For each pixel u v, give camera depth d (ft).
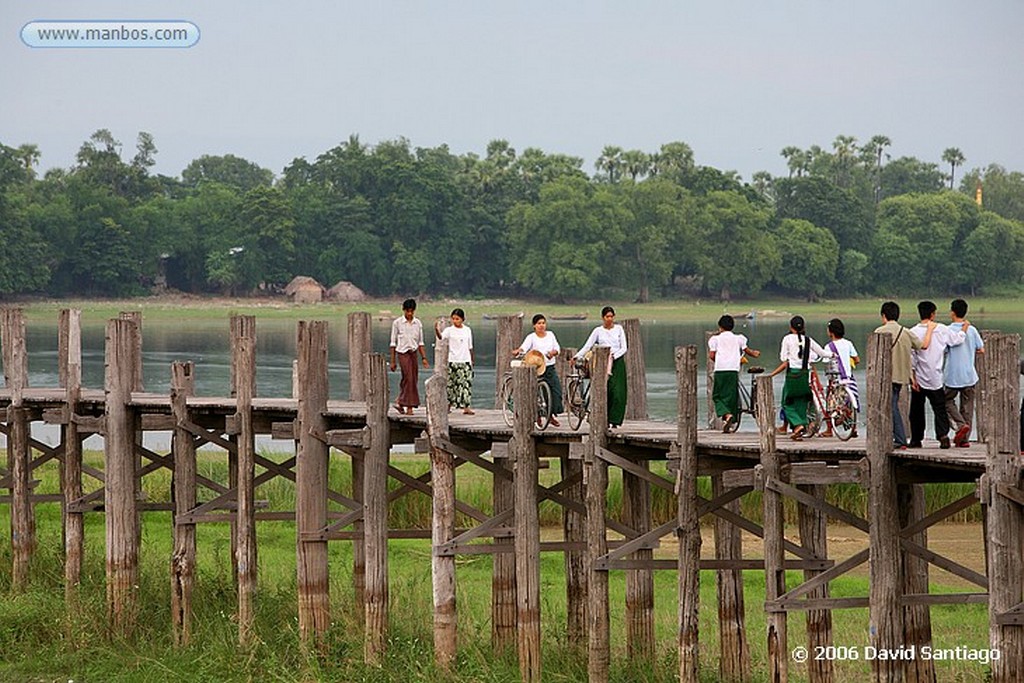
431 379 157.17
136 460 196.65
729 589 155.63
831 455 131.03
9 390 208.33
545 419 157.28
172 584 183.62
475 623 177.88
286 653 167.84
